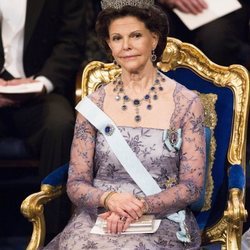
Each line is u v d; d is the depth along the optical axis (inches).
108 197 419.2
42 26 607.8
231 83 485.4
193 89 491.8
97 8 637.3
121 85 444.8
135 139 432.5
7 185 625.3
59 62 609.0
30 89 575.2
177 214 432.5
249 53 618.5
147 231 418.3
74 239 423.8
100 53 638.5
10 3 603.5
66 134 568.1
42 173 569.6
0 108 593.6
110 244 413.7
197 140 432.5
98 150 438.9
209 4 582.6
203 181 431.8
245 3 618.8
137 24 430.9
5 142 593.3
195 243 434.3
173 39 496.7
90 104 442.3
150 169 430.9
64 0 614.9
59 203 533.3
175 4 586.2
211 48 603.5
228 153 476.7
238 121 479.5
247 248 470.0
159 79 444.1
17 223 626.2
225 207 468.4
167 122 433.7
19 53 608.7
